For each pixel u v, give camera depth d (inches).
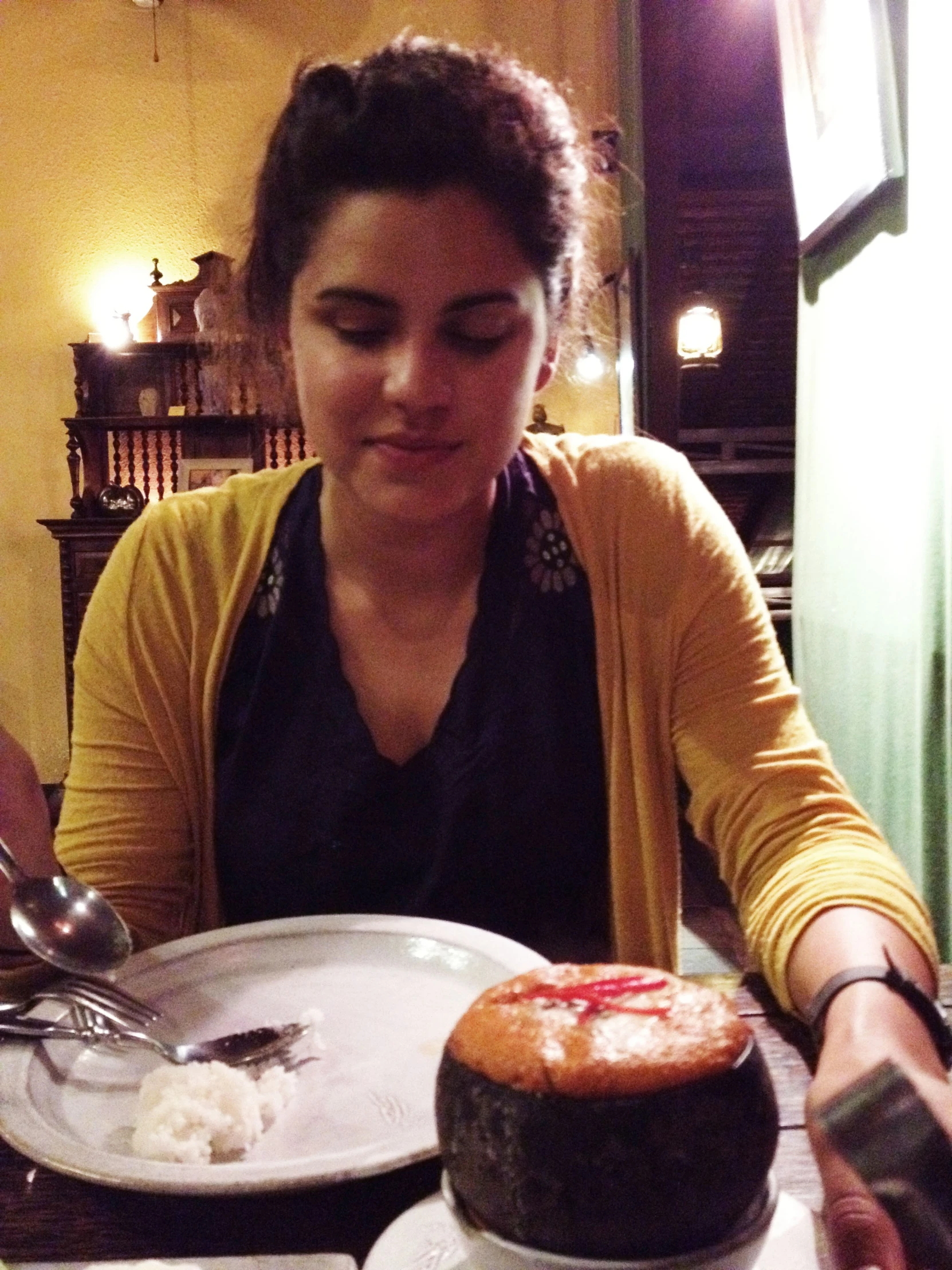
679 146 128.1
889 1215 15.7
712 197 134.5
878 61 69.9
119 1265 19.5
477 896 40.2
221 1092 23.4
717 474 133.7
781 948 28.9
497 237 31.1
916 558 69.2
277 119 36.7
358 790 39.5
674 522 41.9
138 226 166.9
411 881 40.4
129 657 41.7
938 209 64.5
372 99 30.9
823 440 91.1
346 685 40.1
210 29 163.8
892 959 26.4
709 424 152.3
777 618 123.4
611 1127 15.1
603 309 146.9
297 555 41.0
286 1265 19.1
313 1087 25.3
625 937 41.4
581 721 41.0
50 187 166.2
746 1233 15.6
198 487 161.9
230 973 30.9
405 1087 25.1
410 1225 19.3
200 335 145.9
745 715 39.1
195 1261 19.4
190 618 41.8
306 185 32.2
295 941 32.0
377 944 31.7
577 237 37.1
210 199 166.1
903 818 73.1
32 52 164.1
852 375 83.3
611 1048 16.0
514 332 32.6
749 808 36.0
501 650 40.1
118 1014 27.8
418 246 30.4
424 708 40.7
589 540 41.2
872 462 78.6
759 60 128.0
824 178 83.1
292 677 40.7
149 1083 23.9
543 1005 17.5
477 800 39.4
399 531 37.5
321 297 31.8
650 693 41.4
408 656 40.8
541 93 34.8
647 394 132.0
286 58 163.9
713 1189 15.2
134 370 164.4
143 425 161.2
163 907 40.4
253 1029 28.2
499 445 33.7
